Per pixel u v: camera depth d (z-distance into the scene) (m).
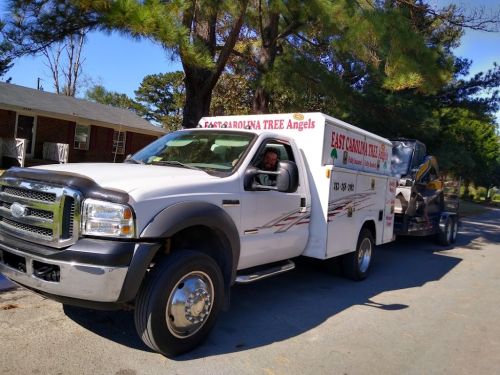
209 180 4.59
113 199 3.77
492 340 5.36
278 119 6.62
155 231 3.86
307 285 7.25
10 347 4.11
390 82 12.02
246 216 4.96
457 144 20.53
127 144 27.56
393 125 16.41
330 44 12.83
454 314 6.30
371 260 8.12
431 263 10.25
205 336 4.44
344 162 6.99
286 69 13.07
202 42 10.12
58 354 4.05
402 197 10.71
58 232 3.81
